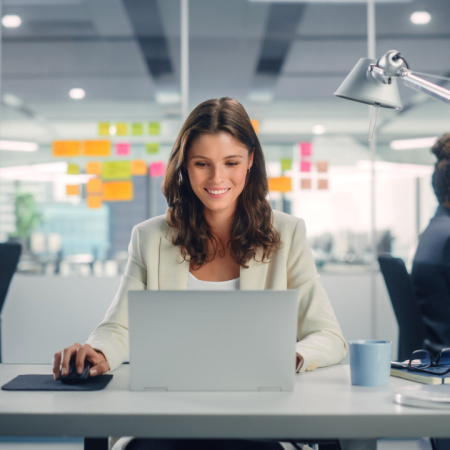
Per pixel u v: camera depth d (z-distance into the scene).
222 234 1.68
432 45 4.04
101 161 3.98
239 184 1.59
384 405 1.10
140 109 4.02
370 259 3.93
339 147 3.99
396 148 3.98
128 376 1.38
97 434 1.05
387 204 3.97
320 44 4.04
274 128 4.00
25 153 4.00
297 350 1.43
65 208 3.96
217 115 1.57
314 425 1.04
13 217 3.94
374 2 4.04
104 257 3.93
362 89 1.54
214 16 4.04
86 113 4.02
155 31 4.04
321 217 3.96
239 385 1.23
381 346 1.28
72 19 4.07
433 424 1.04
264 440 1.41
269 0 4.05
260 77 4.03
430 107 3.98
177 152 1.66
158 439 1.40
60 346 3.85
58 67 4.05
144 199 3.96
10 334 3.85
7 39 4.07
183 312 1.22
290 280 1.68
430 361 1.40
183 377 1.23
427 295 2.29
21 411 1.06
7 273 3.08
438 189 2.33
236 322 1.22
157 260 1.67
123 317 1.57
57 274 3.89
